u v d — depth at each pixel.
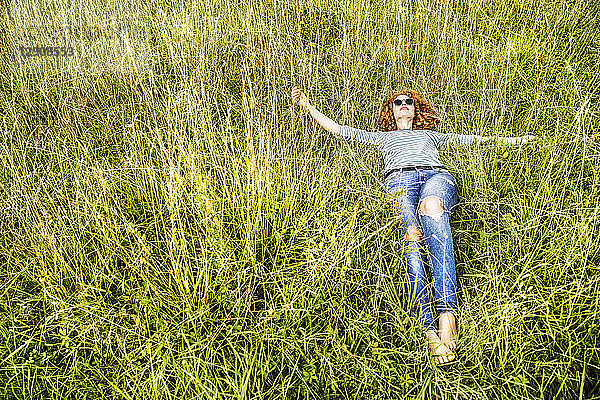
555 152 3.10
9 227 2.72
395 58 4.31
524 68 4.05
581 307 2.34
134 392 2.07
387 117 3.68
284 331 2.29
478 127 3.60
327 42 4.70
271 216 2.73
